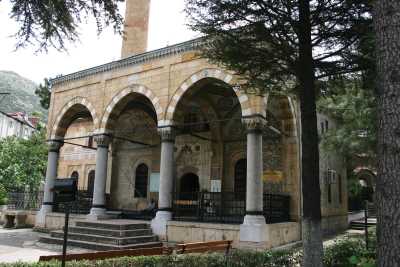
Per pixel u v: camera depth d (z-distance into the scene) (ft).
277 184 55.42
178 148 70.69
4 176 99.71
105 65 61.98
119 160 80.43
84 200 66.95
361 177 108.88
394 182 14.75
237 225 42.88
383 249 14.61
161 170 51.21
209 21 26.11
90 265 21.94
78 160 90.48
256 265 25.23
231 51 26.02
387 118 15.39
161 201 50.31
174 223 48.14
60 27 24.79
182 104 52.39
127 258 23.25
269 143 57.31
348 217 84.58
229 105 63.98
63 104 68.13
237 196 61.26
